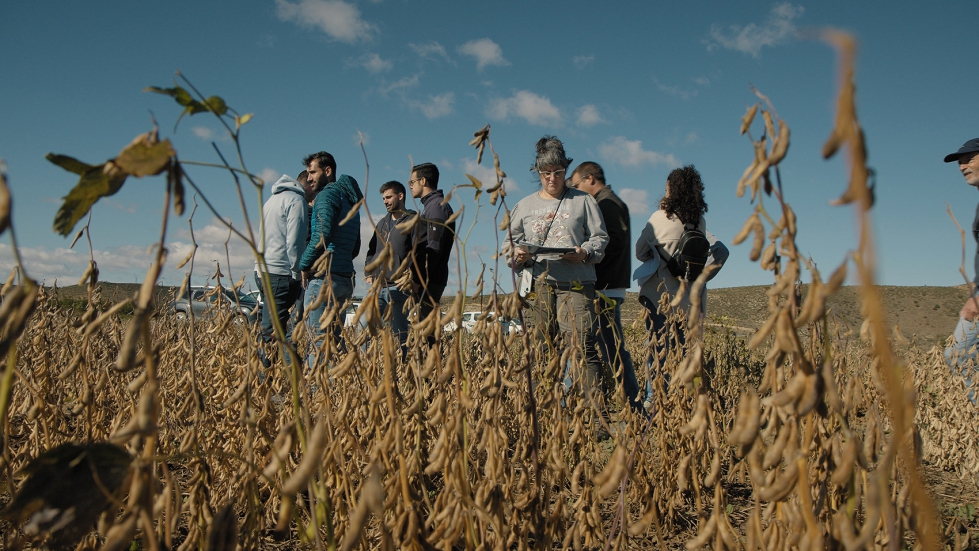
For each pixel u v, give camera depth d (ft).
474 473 7.02
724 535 4.48
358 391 6.99
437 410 5.07
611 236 15.96
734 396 12.71
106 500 3.50
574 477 6.27
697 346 4.47
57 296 8.34
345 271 15.88
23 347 7.79
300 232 15.60
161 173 3.20
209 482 5.41
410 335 6.63
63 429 7.80
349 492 5.86
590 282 13.29
